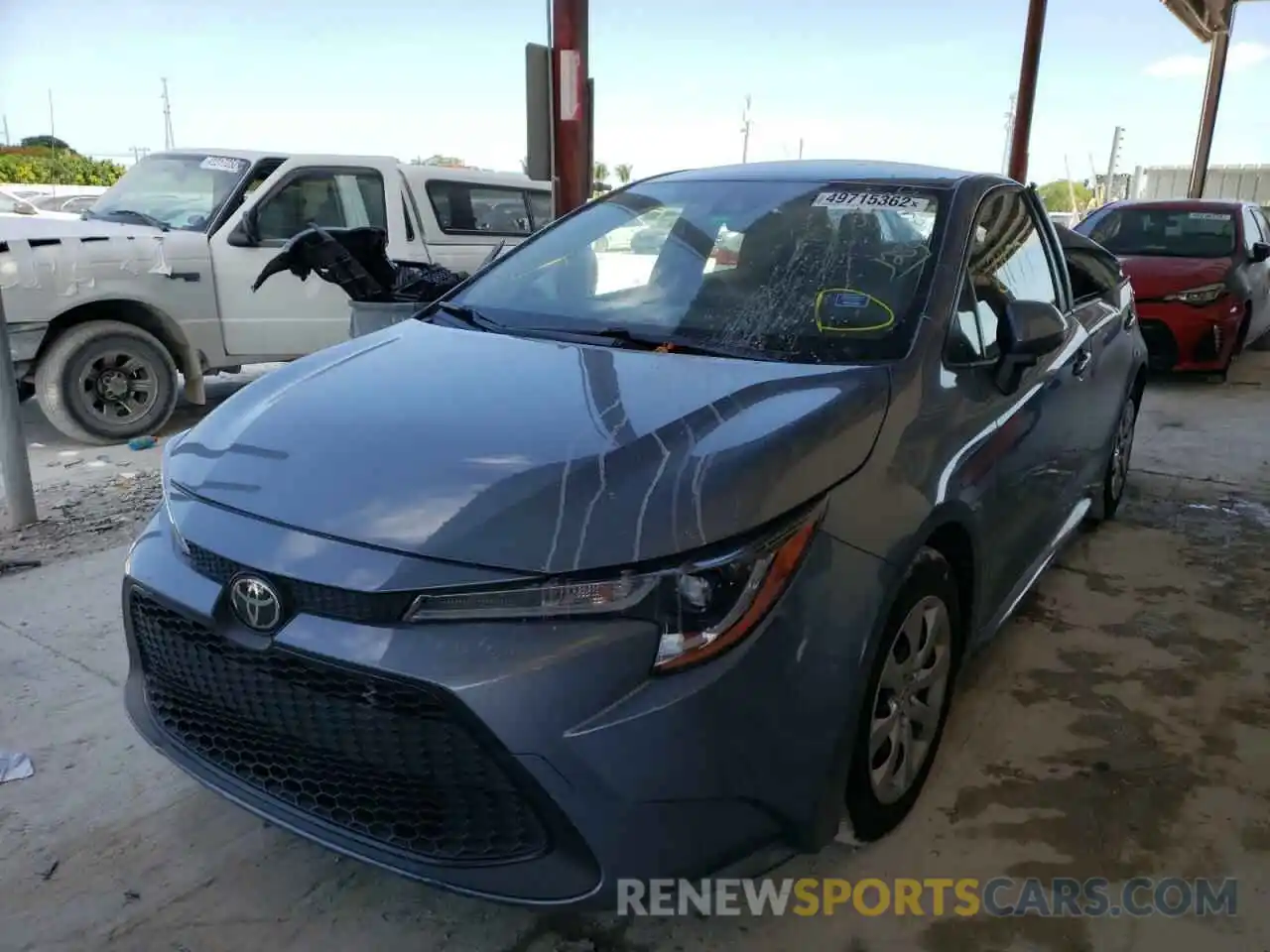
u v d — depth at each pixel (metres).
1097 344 3.91
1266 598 3.95
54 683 3.17
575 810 1.79
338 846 1.97
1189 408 7.42
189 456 2.33
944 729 2.77
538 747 1.76
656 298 2.95
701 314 2.83
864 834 2.35
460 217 7.77
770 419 2.15
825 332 2.65
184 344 6.41
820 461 2.07
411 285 5.11
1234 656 3.46
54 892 2.28
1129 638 3.59
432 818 1.90
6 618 3.62
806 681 1.94
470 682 1.75
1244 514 4.99
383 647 1.81
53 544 4.34
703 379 2.40
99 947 2.12
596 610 1.80
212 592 2.01
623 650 1.79
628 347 2.72
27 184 27.53
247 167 6.71
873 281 2.79
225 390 8.03
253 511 2.03
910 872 2.37
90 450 6.12
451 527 1.87
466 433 2.14
